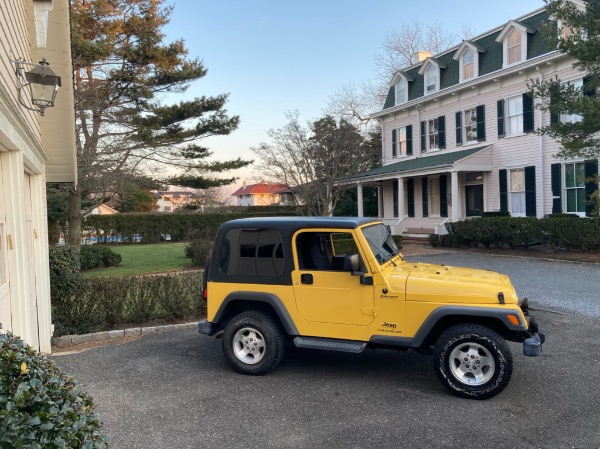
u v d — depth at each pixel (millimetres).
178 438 3791
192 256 16844
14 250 4906
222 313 5406
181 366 5656
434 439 3725
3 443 1646
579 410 4219
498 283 4742
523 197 18781
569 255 14477
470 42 20906
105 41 17250
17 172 4879
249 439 3768
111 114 17500
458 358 4590
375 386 4906
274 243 5242
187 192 54219
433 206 23578
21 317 4988
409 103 24422
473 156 19594
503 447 3588
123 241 30250
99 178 16469
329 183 19766
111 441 3734
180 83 19719
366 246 4910
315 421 4078
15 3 5391
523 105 18469
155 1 19281
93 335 7066
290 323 5113
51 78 5492
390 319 4801
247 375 5285
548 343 6285
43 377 2059
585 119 13016
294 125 22094
